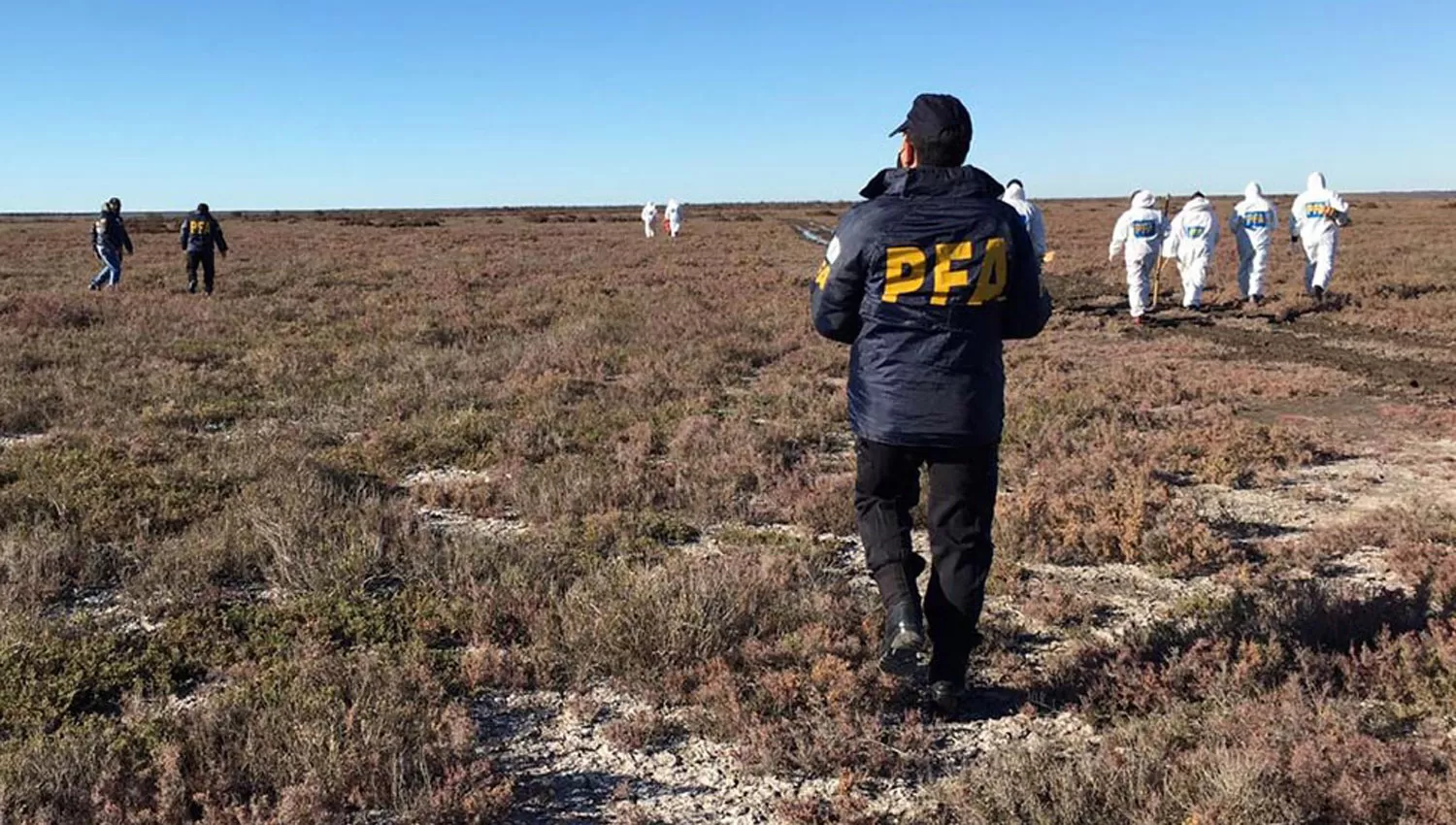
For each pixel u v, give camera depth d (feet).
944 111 11.22
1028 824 9.99
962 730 12.28
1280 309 54.44
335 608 15.67
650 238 144.56
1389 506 21.21
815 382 35.65
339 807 10.50
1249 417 30.78
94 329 46.44
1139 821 9.64
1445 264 73.36
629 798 11.00
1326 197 55.47
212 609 15.52
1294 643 13.52
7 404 29.40
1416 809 9.74
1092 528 18.67
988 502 11.81
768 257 102.58
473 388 33.01
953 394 11.16
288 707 12.03
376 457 24.89
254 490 21.29
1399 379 36.47
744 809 10.78
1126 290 68.44
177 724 11.94
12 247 123.13
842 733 11.70
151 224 195.11
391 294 64.85
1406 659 12.75
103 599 16.52
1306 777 10.05
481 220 241.76
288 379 35.32
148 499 20.75
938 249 10.99
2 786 10.23
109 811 10.06
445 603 15.76
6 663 13.50
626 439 27.35
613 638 13.92
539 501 21.02
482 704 13.11
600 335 45.73
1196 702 12.44
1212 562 18.06
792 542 18.85
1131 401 32.37
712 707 12.60
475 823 10.30
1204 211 55.16
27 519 19.49
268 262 93.30
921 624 11.38
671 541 19.48
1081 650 14.01
